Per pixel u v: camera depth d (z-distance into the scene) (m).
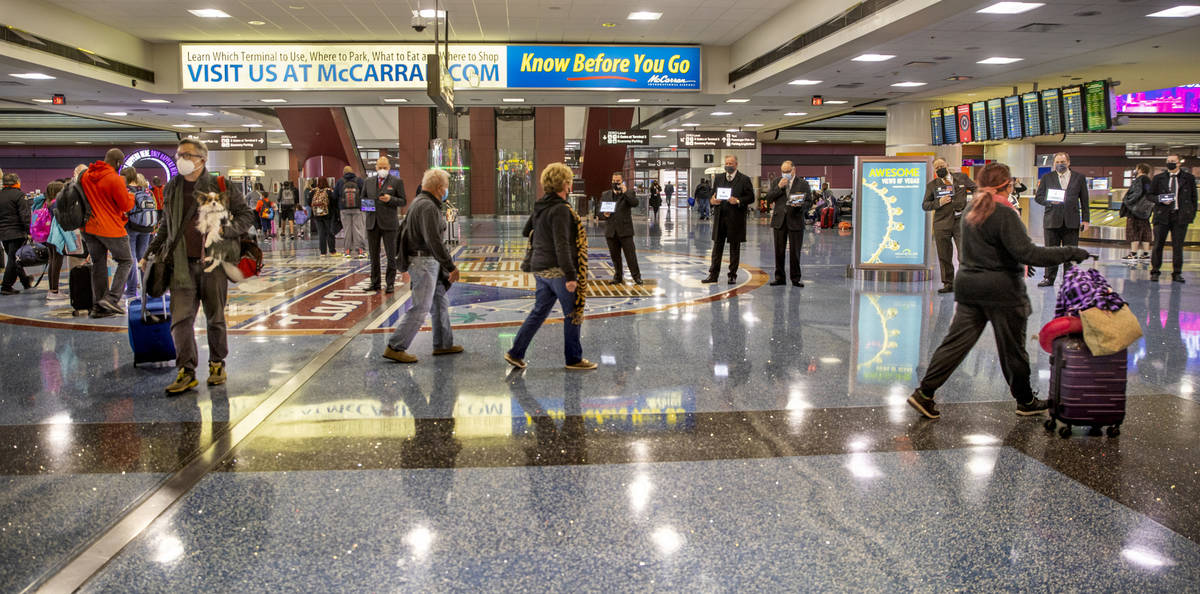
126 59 16.89
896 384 5.27
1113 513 3.21
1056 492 3.43
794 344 6.58
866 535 3.01
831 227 27.59
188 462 3.79
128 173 9.05
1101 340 3.97
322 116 27.30
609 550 2.89
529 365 5.84
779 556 2.84
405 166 31.67
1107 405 4.04
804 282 10.91
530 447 4.02
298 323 7.64
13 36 13.22
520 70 17.45
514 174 33.19
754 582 2.66
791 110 25.56
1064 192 10.10
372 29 16.08
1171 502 3.33
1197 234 18.08
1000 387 5.20
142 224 9.08
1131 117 28.14
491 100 19.58
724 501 3.33
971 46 13.88
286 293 9.87
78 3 14.06
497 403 4.81
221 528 3.07
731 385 5.24
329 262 14.38
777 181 10.32
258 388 5.18
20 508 3.25
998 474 3.64
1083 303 4.07
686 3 14.10
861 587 2.62
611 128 29.16
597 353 6.25
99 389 5.16
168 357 5.82
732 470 3.69
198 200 5.06
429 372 5.62
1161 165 43.91
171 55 18.19
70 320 7.91
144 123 30.72
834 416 4.54
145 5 14.17
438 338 6.19
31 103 21.20
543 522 3.12
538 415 4.56
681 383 5.29
